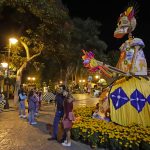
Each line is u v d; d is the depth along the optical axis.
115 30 10.77
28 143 8.80
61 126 8.92
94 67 10.14
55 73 40.00
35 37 21.31
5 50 23.59
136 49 10.06
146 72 10.23
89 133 8.61
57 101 9.48
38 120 13.74
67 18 22.30
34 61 25.33
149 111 9.62
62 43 22.47
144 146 7.68
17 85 21.84
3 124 12.25
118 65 10.63
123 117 9.56
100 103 10.45
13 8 20.73
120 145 8.02
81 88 60.34
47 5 19.94
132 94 9.70
